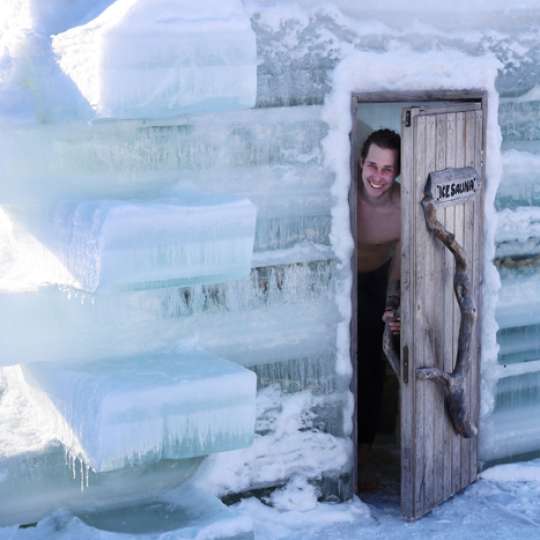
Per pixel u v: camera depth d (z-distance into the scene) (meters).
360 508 5.74
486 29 5.92
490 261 6.07
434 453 5.70
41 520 4.81
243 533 4.74
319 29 5.43
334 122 5.51
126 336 4.92
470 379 5.98
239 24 4.30
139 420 4.32
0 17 4.77
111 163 4.88
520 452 6.41
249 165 5.31
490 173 5.98
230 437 4.58
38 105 4.57
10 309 4.53
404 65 5.66
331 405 5.71
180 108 4.26
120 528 4.71
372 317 6.68
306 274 5.54
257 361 5.46
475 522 5.64
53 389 4.60
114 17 4.08
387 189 5.94
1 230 4.71
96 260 4.11
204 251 4.37
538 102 6.16
